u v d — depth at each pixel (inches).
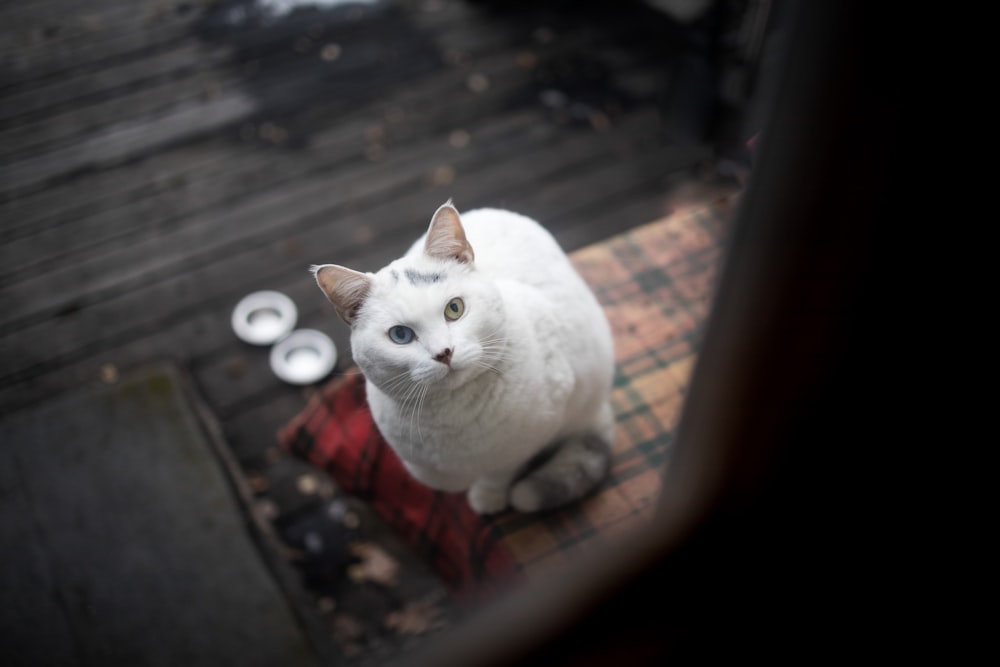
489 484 32.3
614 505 33.1
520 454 29.3
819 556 10.7
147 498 49.0
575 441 33.1
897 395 9.4
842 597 10.6
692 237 41.9
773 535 10.9
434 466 28.7
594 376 30.5
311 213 63.6
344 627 45.7
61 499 49.0
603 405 33.6
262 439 52.7
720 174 62.1
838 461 10.4
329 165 66.9
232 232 62.6
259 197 64.9
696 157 64.7
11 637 44.4
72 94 72.8
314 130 69.6
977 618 9.9
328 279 24.8
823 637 10.7
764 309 10.2
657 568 11.1
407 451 28.4
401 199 64.3
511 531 32.8
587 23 78.2
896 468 9.9
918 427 9.4
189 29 78.5
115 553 47.1
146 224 63.2
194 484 49.4
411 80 73.5
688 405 12.6
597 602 10.9
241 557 46.9
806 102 8.7
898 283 8.7
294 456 40.1
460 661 11.8
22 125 70.6
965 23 7.1
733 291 10.9
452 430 27.2
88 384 54.4
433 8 80.6
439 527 36.1
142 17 79.9
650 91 71.2
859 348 9.5
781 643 10.7
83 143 68.9
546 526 32.8
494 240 29.7
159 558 46.9
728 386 11.2
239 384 55.0
